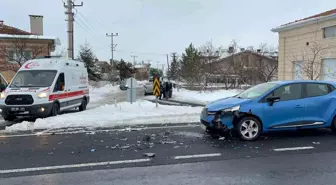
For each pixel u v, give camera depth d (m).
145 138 7.84
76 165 5.64
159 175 5.10
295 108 7.79
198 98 24.47
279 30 24.72
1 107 11.53
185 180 4.86
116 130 8.98
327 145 7.01
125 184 4.70
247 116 7.61
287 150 6.61
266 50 38.53
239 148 6.80
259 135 7.73
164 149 6.74
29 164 5.73
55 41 28.81
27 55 26.09
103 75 63.22
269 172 5.21
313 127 7.95
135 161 5.87
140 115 11.78
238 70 32.16
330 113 8.02
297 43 22.94
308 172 5.20
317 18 20.30
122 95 32.25
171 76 70.19
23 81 12.38
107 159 6.01
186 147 6.90
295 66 23.28
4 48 25.73
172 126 9.58
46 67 12.93
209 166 5.55
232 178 4.94
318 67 20.72
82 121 10.39
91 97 29.25
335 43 19.41
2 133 8.74
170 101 22.22
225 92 27.75
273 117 7.69
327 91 8.16
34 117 12.82
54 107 12.24
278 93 7.87
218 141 7.48
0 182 4.82
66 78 13.55
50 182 4.80
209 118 7.80
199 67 34.00
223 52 35.97
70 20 24.42
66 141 7.60
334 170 5.29
